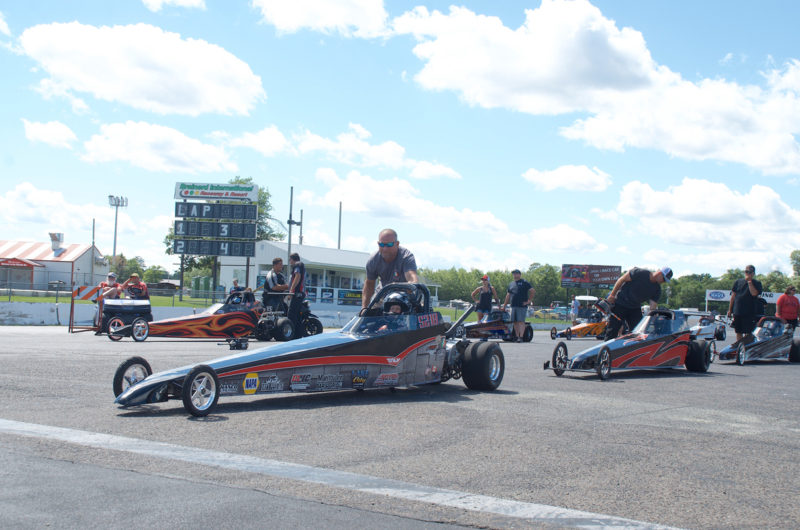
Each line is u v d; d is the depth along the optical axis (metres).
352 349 6.22
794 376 10.74
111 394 6.14
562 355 9.23
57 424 4.71
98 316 16.33
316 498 3.18
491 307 18.44
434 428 4.96
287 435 4.58
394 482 3.50
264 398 6.21
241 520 2.85
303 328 15.97
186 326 14.31
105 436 4.36
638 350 9.53
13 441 4.13
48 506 2.95
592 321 22.95
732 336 28.64
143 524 2.76
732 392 8.09
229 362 5.43
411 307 7.04
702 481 3.73
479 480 3.59
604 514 3.09
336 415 5.39
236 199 37.81
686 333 10.60
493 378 7.29
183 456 3.89
